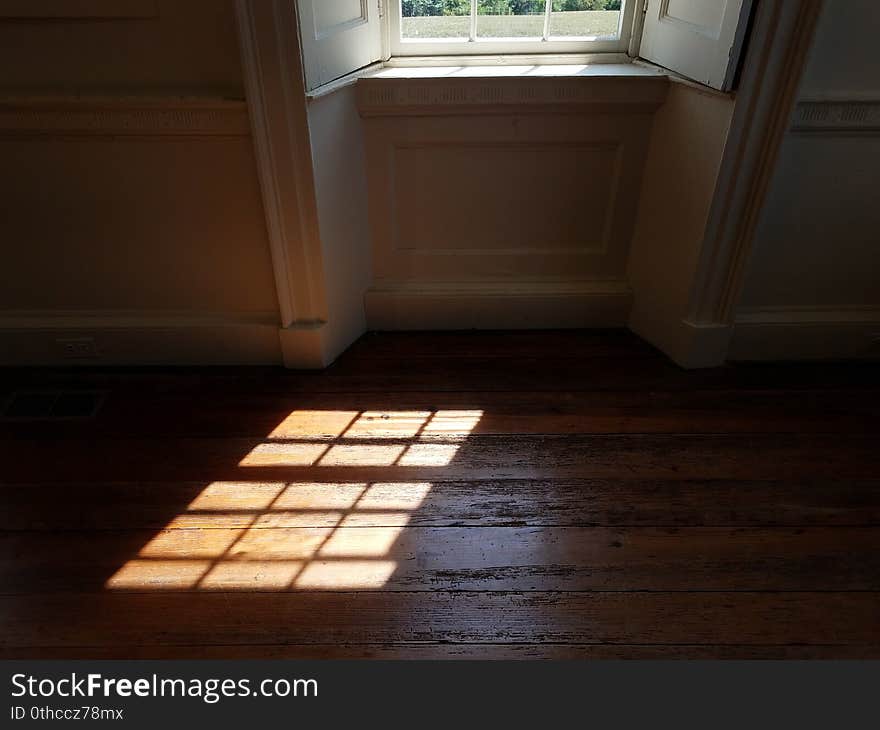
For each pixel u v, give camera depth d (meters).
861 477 1.84
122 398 2.18
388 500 1.74
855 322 2.32
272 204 2.00
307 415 2.09
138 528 1.66
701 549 1.60
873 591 1.50
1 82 1.87
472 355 2.42
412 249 2.46
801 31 1.72
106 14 1.76
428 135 2.21
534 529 1.66
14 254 2.16
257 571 1.54
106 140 1.95
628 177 2.32
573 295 2.52
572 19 2.21
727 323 2.27
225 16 1.76
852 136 1.98
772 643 1.38
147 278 2.22
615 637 1.40
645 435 2.00
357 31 2.05
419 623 1.42
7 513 1.70
